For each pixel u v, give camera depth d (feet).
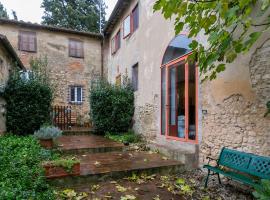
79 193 12.39
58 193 12.10
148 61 27.25
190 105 18.88
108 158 19.03
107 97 31.60
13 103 26.84
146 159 18.53
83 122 44.86
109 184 13.98
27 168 13.71
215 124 15.64
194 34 9.64
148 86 27.04
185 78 19.57
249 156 12.14
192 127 18.56
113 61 44.70
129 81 33.60
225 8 7.73
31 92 27.66
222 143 14.94
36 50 43.21
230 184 13.93
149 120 26.48
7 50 28.40
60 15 75.66
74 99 46.44
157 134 24.36
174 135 21.29
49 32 44.57
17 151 18.17
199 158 17.28
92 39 48.60
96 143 24.67
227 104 14.58
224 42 8.66
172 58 21.98
